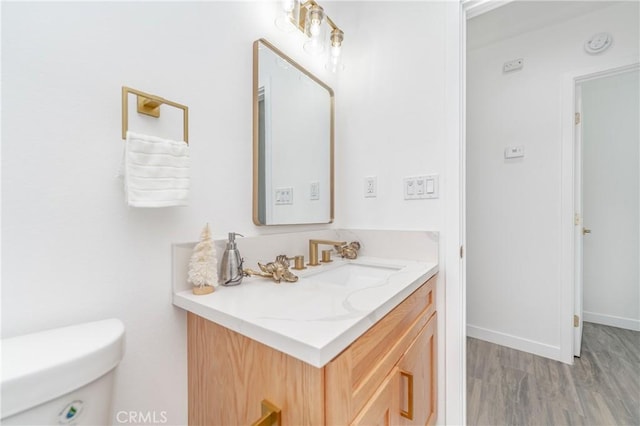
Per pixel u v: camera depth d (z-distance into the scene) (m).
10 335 0.54
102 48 0.66
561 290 1.92
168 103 0.73
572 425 1.33
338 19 1.47
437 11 1.24
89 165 0.64
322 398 0.50
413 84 1.29
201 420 0.77
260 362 0.60
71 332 0.56
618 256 2.46
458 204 1.17
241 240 0.96
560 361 1.92
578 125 1.93
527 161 2.06
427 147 1.25
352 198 1.47
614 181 2.46
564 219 1.91
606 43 1.76
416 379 0.91
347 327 0.54
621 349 2.05
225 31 0.93
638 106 2.36
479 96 2.26
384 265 1.20
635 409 1.43
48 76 0.58
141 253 0.73
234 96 0.96
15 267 0.54
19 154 0.55
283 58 1.15
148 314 0.74
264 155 1.07
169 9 0.79
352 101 1.48
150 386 0.74
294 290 0.80
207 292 0.77
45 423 0.44
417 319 0.95
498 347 2.13
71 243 0.61
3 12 0.53
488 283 2.23
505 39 2.13
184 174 0.72
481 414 1.41
